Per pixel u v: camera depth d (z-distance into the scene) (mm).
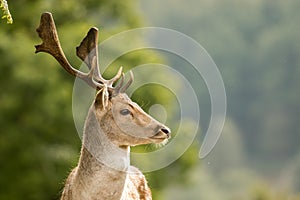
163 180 32750
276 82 107312
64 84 30609
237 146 97375
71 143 30344
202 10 117375
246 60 110625
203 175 84250
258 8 119625
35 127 30531
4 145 30375
